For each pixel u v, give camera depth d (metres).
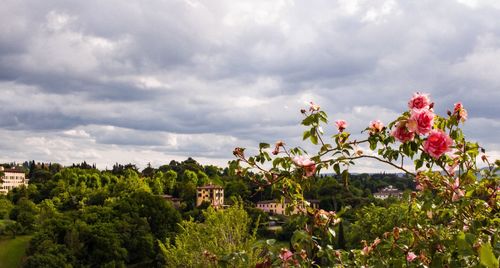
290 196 5.00
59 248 45.94
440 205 4.53
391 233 4.80
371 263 4.75
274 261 4.56
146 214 52.78
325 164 4.80
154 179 123.25
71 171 124.81
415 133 4.24
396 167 4.70
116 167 168.75
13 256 60.78
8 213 88.31
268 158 5.01
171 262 19.81
